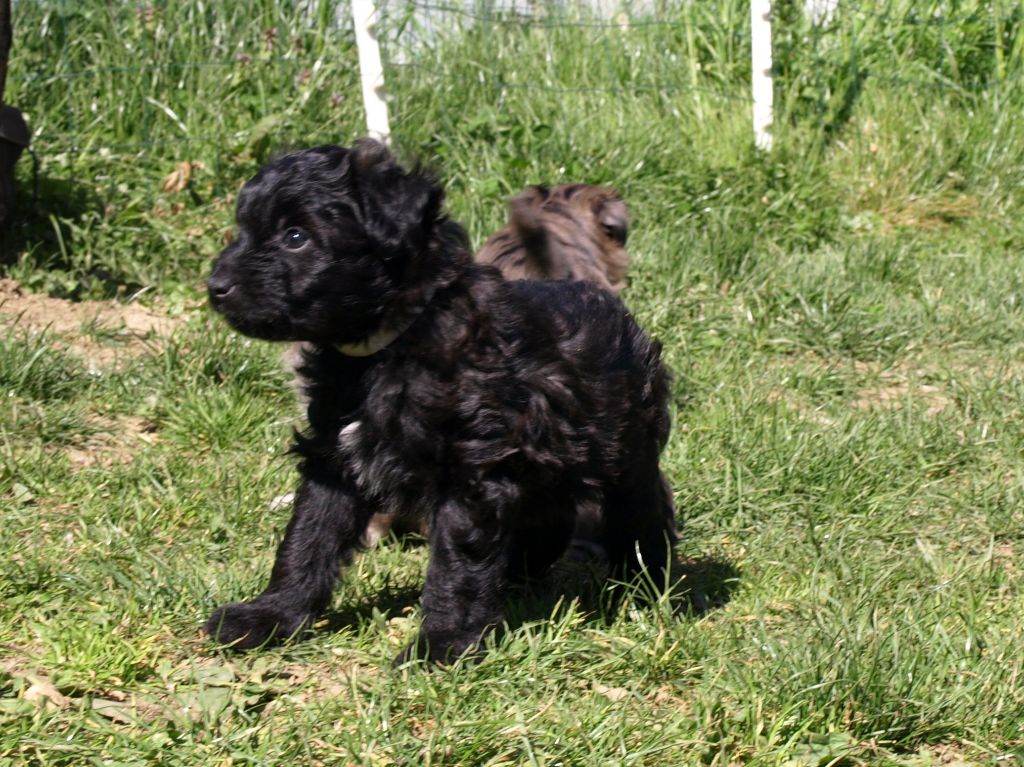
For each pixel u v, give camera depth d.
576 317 1.68
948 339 2.63
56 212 2.52
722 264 2.77
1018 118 3.72
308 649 1.63
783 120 3.50
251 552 1.83
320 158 1.58
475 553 1.60
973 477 2.09
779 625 1.73
